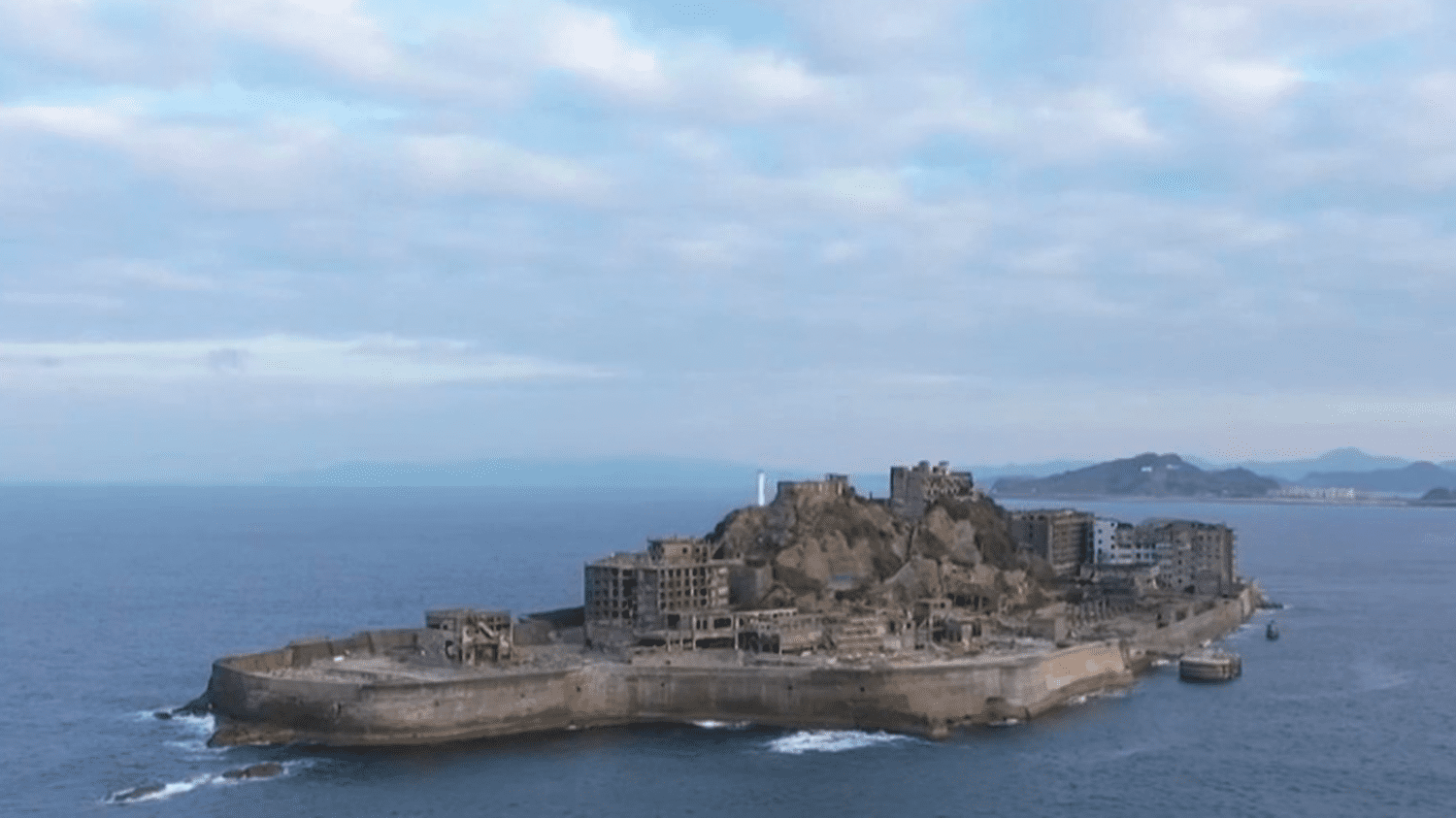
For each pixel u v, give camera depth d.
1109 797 197.88
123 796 194.38
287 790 198.88
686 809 190.88
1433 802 195.75
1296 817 188.75
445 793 198.12
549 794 198.12
